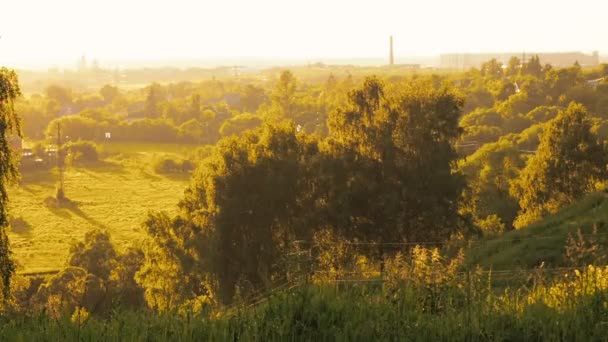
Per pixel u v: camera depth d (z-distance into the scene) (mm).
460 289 7574
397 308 7109
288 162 33125
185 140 175750
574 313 6789
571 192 42406
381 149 34031
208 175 34344
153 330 6832
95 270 48875
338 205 32625
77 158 147375
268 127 34875
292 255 9195
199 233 34000
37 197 114062
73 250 52000
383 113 35125
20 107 193875
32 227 92062
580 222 21828
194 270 33812
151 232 36812
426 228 33406
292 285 7824
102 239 53469
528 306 7062
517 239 22531
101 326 6953
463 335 6535
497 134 110375
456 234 33625
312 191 33969
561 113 42969
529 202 43781
